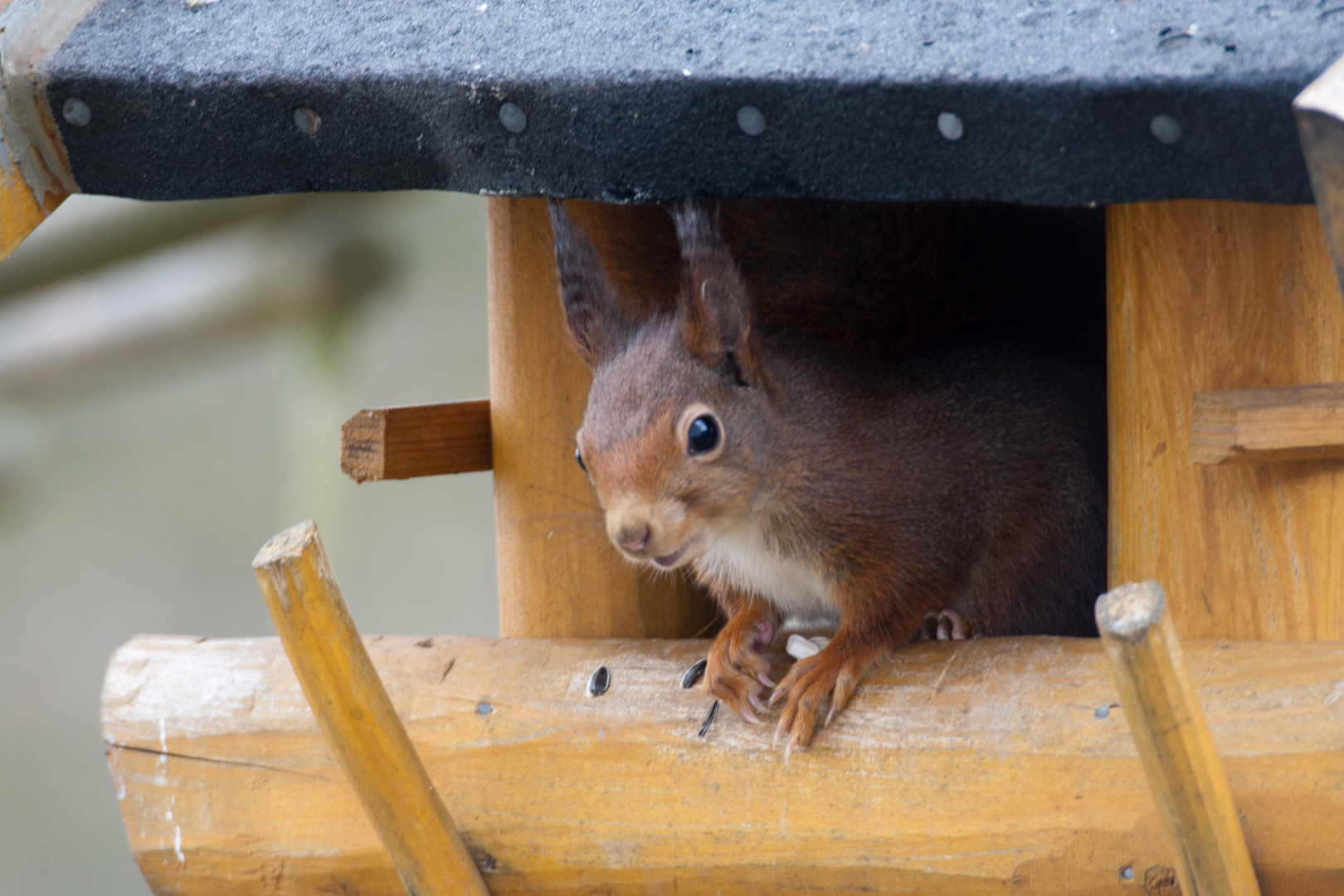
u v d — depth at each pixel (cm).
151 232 680
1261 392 495
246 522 777
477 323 716
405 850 499
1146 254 498
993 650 499
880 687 499
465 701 503
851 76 490
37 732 773
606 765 500
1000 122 489
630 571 506
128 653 507
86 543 782
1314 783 493
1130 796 495
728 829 499
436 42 495
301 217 691
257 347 727
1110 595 488
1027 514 505
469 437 507
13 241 499
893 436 504
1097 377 508
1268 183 488
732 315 500
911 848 496
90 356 692
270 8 499
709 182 492
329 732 497
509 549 507
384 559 748
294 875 504
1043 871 495
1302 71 487
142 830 505
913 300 508
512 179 494
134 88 497
